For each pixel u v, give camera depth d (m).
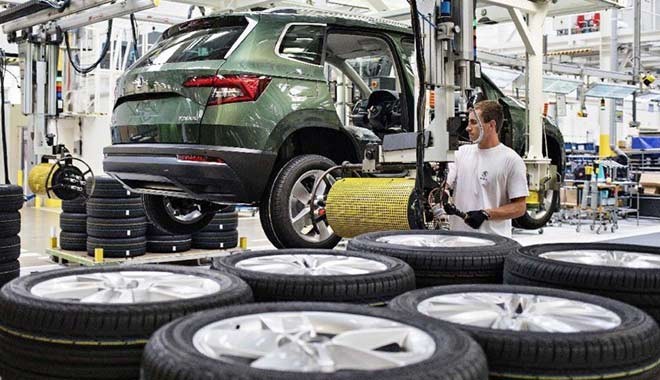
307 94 4.39
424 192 3.11
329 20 4.62
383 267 1.72
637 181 13.59
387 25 4.95
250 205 4.45
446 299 1.46
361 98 6.11
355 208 3.55
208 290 1.49
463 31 3.13
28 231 9.52
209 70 4.04
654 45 16.59
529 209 6.69
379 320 1.24
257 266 1.77
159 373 0.98
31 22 5.93
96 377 1.27
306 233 4.58
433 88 3.14
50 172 5.88
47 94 6.35
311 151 4.71
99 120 12.32
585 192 10.98
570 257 1.88
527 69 6.66
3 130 6.77
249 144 4.07
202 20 4.57
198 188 4.13
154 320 1.28
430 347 1.09
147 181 4.43
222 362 0.97
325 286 1.50
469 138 3.65
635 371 1.18
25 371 1.31
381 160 3.56
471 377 0.98
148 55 4.67
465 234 2.31
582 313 1.38
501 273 1.89
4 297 1.38
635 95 14.53
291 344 1.13
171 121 4.12
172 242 6.46
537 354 1.16
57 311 1.28
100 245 6.20
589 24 15.91
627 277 1.55
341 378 0.92
